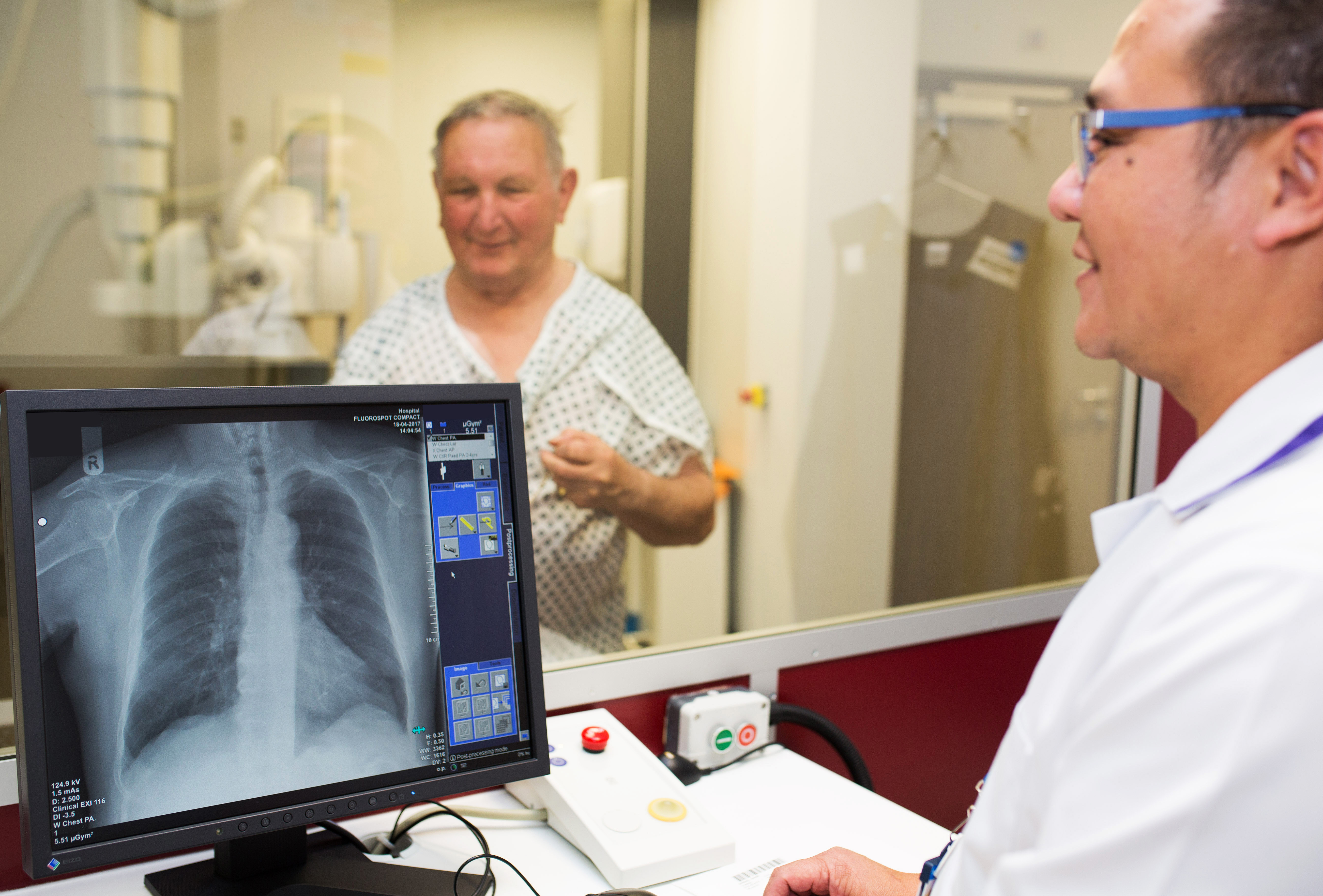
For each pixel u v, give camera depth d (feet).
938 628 5.19
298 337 5.04
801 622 6.35
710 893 2.91
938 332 6.46
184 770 2.34
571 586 5.44
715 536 5.98
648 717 4.19
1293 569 1.37
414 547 2.67
